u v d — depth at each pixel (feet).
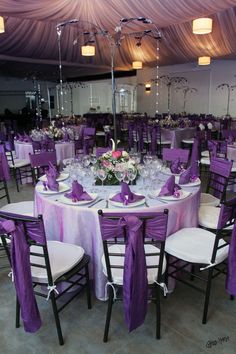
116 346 6.32
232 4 18.61
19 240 5.90
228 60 34.55
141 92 45.21
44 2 19.16
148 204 7.34
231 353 6.11
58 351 6.23
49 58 33.01
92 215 7.07
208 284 6.82
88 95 57.72
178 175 9.87
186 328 6.75
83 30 25.38
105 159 9.16
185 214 7.84
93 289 7.88
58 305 7.50
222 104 36.06
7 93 55.06
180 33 25.75
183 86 39.55
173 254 7.06
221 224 6.46
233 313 7.21
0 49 27.66
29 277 6.08
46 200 7.73
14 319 7.12
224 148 15.39
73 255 6.90
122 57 34.58
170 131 25.29
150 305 7.44
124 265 5.96
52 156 12.10
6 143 17.61
